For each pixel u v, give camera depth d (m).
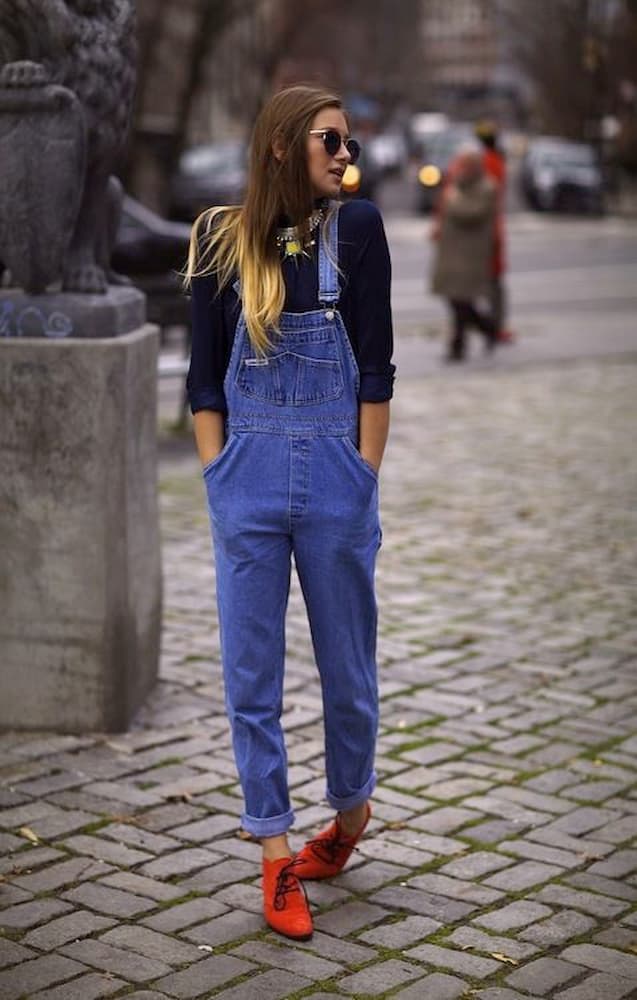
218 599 3.93
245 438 3.79
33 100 4.90
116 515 5.18
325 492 3.78
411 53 98.62
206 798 4.75
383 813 4.66
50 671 5.25
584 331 17.95
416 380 14.08
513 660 6.24
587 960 3.76
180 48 30.30
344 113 3.73
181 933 3.88
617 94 44.34
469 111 112.38
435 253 15.37
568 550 8.08
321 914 4.00
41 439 5.13
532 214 42.72
